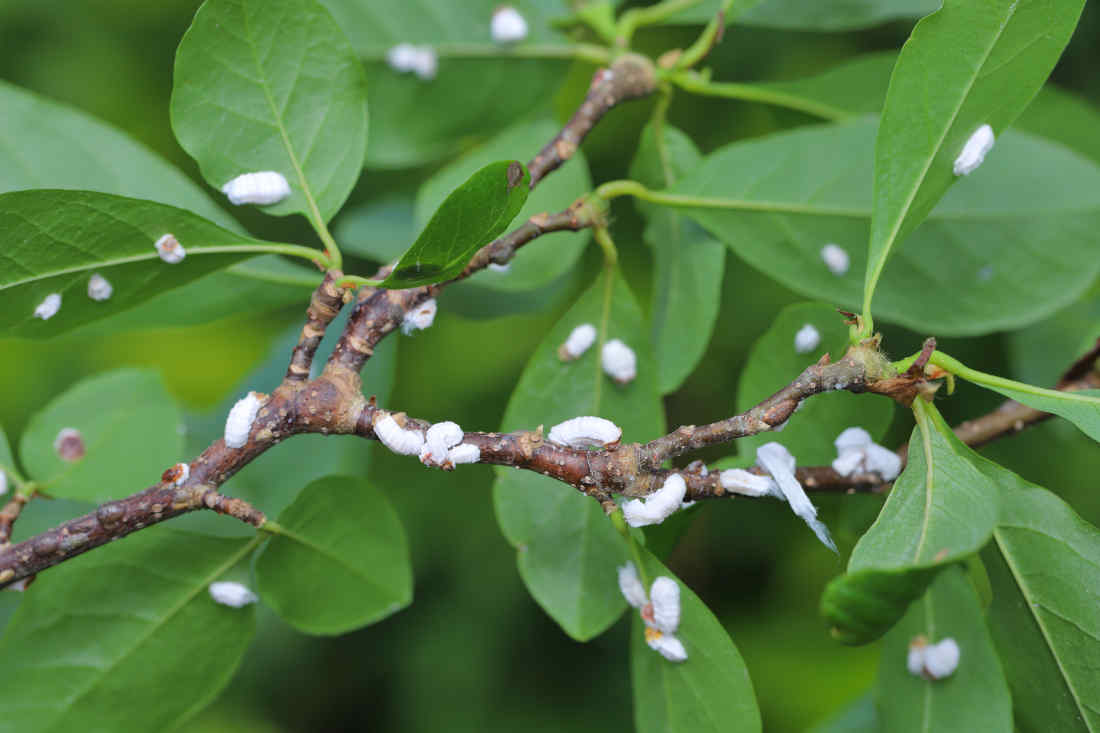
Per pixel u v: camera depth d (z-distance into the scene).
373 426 0.45
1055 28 0.44
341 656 0.72
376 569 0.46
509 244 0.46
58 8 0.63
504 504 0.47
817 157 0.48
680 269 0.49
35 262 0.44
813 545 0.68
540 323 0.69
